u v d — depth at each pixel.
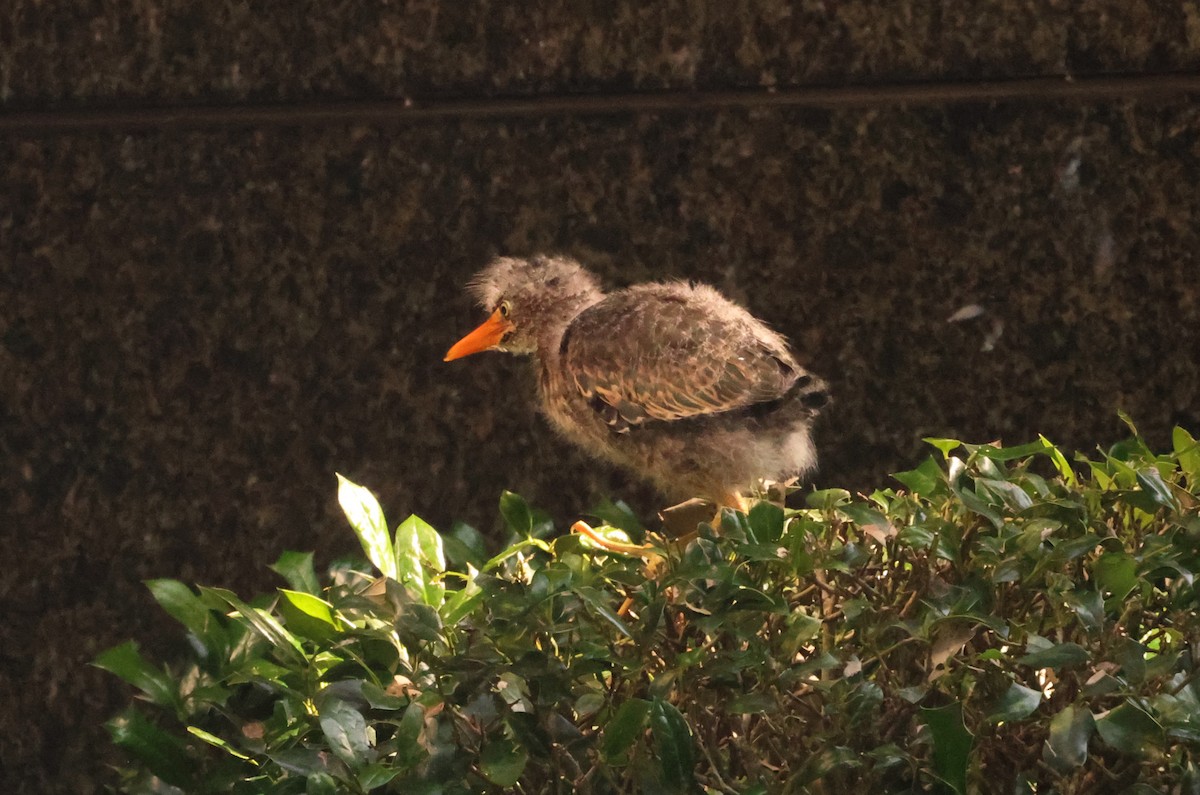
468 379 8.16
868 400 8.07
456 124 8.12
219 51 8.17
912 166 7.96
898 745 4.79
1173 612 5.05
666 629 4.87
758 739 4.89
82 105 8.23
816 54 7.96
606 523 6.66
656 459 6.49
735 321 6.48
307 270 8.23
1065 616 4.84
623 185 8.09
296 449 8.27
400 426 8.23
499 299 7.12
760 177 8.02
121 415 8.34
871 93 7.94
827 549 4.95
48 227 8.30
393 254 8.20
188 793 5.03
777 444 6.39
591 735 4.63
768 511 4.99
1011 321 7.99
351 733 4.53
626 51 8.03
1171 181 7.88
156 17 8.17
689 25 7.99
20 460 8.38
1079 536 5.12
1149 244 7.91
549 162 8.10
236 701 5.11
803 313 8.07
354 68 8.13
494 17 8.05
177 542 8.30
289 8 8.12
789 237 8.05
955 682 4.85
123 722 5.02
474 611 4.97
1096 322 7.96
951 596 4.85
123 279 8.29
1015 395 8.01
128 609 8.31
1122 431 7.96
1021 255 7.97
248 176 8.22
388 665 4.92
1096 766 4.84
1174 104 7.84
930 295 8.02
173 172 8.23
